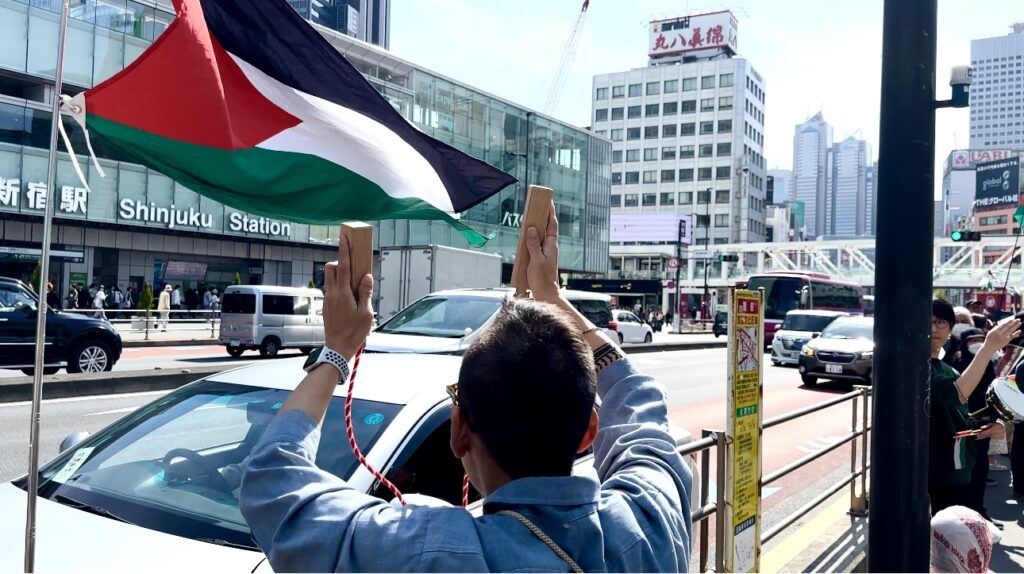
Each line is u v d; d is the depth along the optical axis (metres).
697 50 115.19
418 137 3.22
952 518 2.80
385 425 2.88
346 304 1.32
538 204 1.57
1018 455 6.57
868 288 62.81
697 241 101.62
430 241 37.91
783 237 144.88
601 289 52.50
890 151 3.53
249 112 3.01
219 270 36.56
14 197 26.89
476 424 1.25
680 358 24.88
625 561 1.26
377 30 179.88
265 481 1.22
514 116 43.22
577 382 1.24
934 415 4.38
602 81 108.94
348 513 1.19
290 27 3.09
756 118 107.06
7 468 7.03
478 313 9.81
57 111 2.47
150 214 31.09
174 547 2.47
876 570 3.54
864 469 6.14
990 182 98.81
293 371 3.56
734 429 3.68
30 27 26.03
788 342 21.27
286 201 3.04
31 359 12.42
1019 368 4.29
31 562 2.22
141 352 19.95
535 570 1.15
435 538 1.14
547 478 1.22
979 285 53.84
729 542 3.65
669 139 104.06
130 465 2.97
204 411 3.24
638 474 1.43
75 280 30.81
